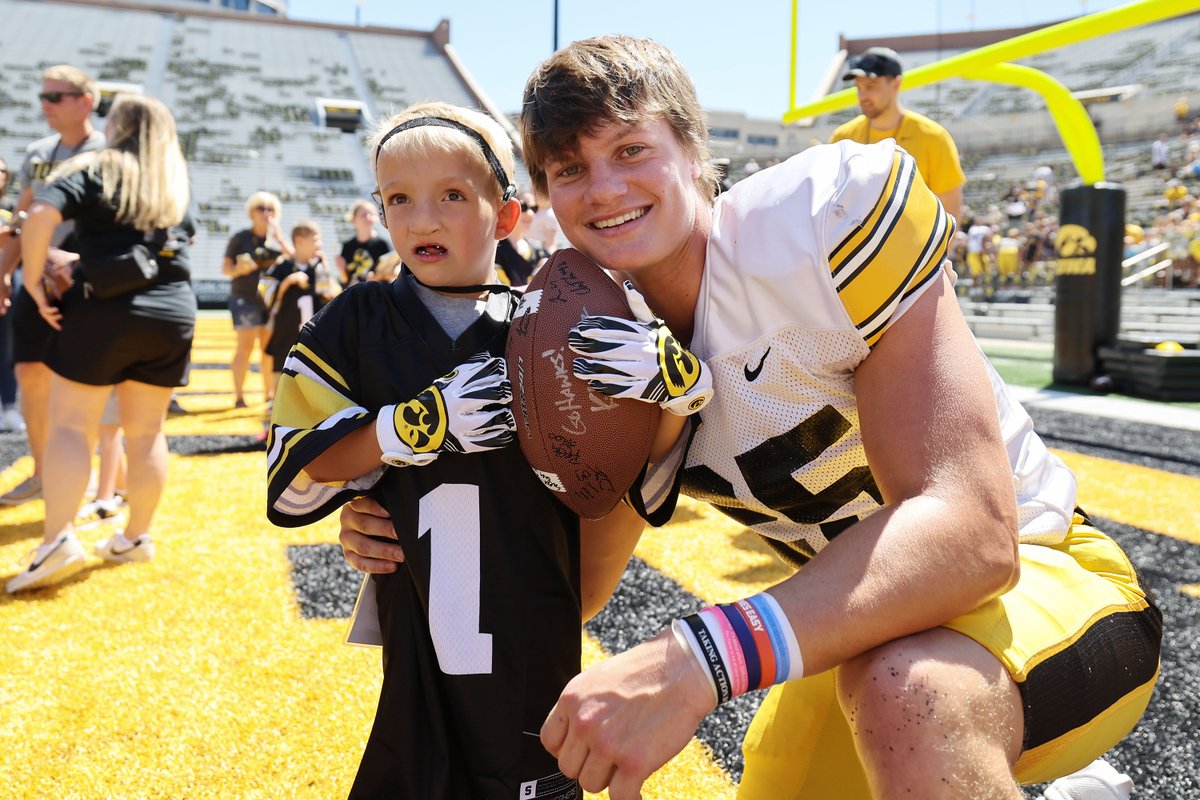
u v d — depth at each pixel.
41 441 4.18
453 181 1.42
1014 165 32.00
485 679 1.31
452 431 1.27
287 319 6.44
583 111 1.21
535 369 1.29
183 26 45.31
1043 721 1.13
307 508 1.39
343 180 34.88
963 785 1.02
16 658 2.46
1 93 35.88
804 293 1.17
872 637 1.05
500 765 1.31
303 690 2.29
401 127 1.44
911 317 1.17
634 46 1.25
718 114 37.72
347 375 1.41
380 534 1.41
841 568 1.06
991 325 14.48
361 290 1.46
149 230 3.15
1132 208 24.47
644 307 1.26
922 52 34.59
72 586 3.02
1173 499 4.17
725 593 2.94
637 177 1.22
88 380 3.03
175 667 2.42
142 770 1.93
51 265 3.06
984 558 1.06
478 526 1.34
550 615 1.37
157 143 3.17
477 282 1.48
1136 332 11.74
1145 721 2.11
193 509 4.00
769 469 1.31
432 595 1.32
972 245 18.17
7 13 42.28
